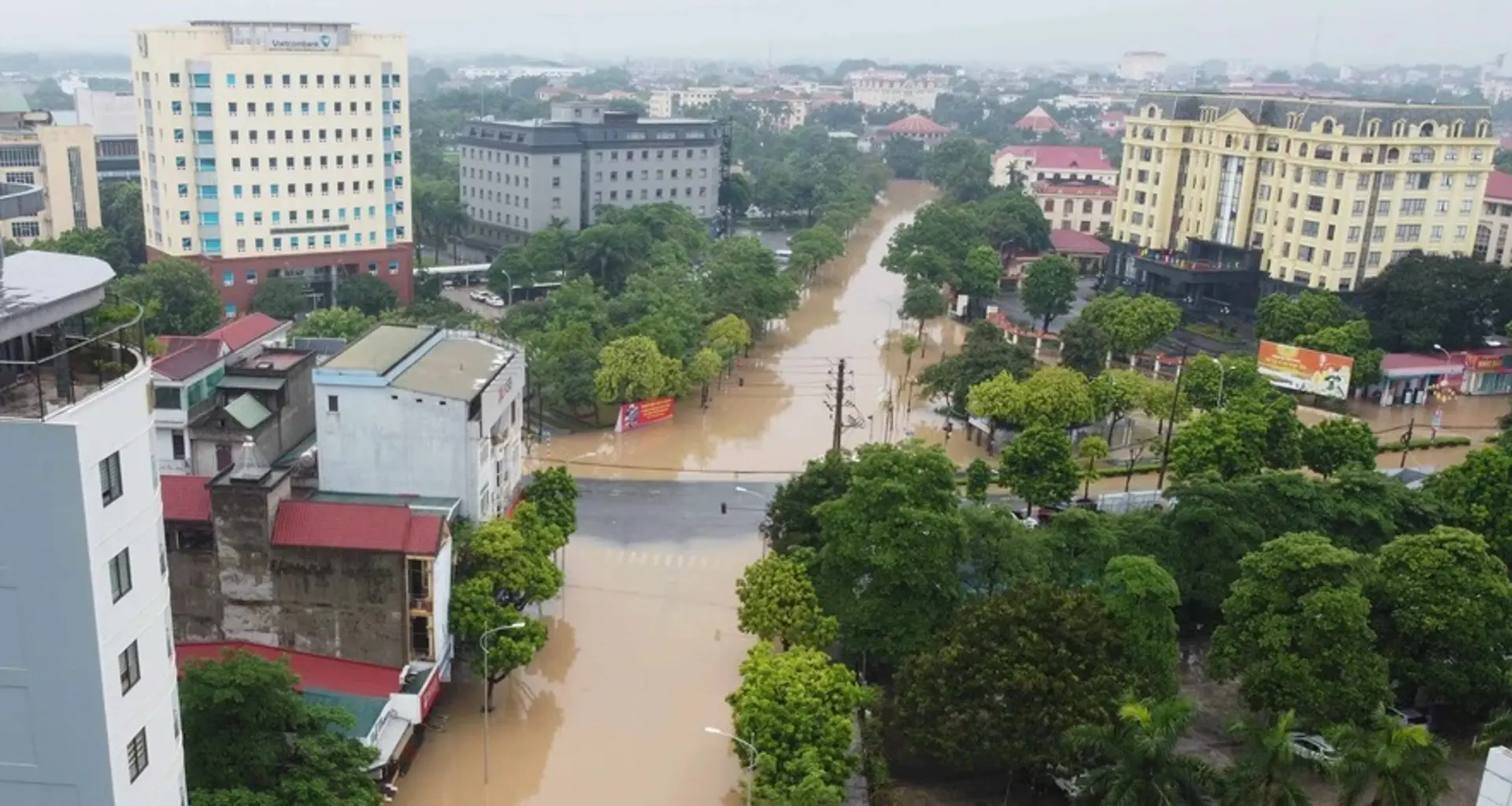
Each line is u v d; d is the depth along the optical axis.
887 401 112.81
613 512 86.94
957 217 165.50
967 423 106.06
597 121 187.50
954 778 54.25
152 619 33.91
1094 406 98.56
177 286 115.44
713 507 88.56
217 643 56.41
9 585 30.28
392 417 62.34
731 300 131.12
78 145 151.75
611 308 123.69
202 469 65.38
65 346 32.81
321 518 55.38
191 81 129.12
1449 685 55.78
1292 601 54.97
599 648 67.62
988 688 48.59
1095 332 115.19
